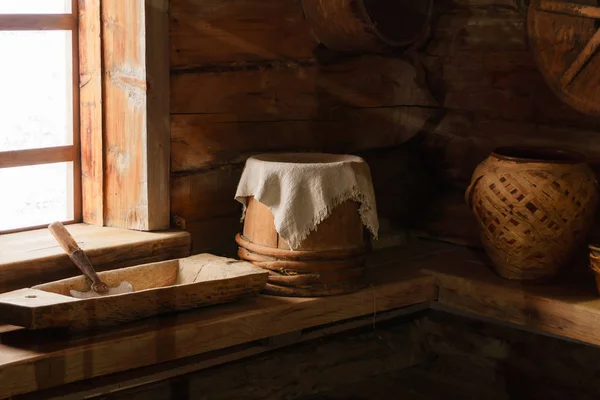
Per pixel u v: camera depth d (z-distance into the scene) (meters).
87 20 2.82
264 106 3.12
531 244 2.91
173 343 2.43
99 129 2.85
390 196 3.55
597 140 3.11
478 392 3.21
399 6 3.13
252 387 2.94
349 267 2.81
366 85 3.40
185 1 2.85
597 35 2.94
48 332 2.32
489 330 3.29
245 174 2.78
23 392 2.17
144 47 2.72
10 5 2.72
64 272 2.57
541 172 2.84
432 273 3.14
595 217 3.17
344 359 3.20
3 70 2.73
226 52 2.99
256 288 2.63
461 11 3.43
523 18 3.25
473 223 3.46
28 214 2.84
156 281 2.67
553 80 3.09
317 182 2.66
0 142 2.76
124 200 2.86
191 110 2.92
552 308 2.84
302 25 3.18
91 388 2.53
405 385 3.23
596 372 3.03
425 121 3.59
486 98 3.40
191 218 2.98
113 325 2.37
